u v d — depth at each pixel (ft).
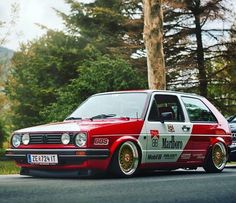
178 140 26.78
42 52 90.38
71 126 23.44
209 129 28.91
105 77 63.00
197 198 13.93
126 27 91.35
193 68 76.13
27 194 14.57
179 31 77.92
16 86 105.09
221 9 75.36
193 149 27.76
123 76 62.75
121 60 63.67
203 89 76.69
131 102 25.94
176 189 16.38
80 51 87.35
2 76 84.43
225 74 78.38
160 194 14.83
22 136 24.17
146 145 24.82
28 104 98.99
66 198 13.61
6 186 17.37
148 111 25.38
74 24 93.35
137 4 92.63
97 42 90.07
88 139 22.56
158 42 49.98
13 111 103.60
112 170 23.29
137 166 24.35
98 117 25.40
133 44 82.94
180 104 27.86
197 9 76.64
